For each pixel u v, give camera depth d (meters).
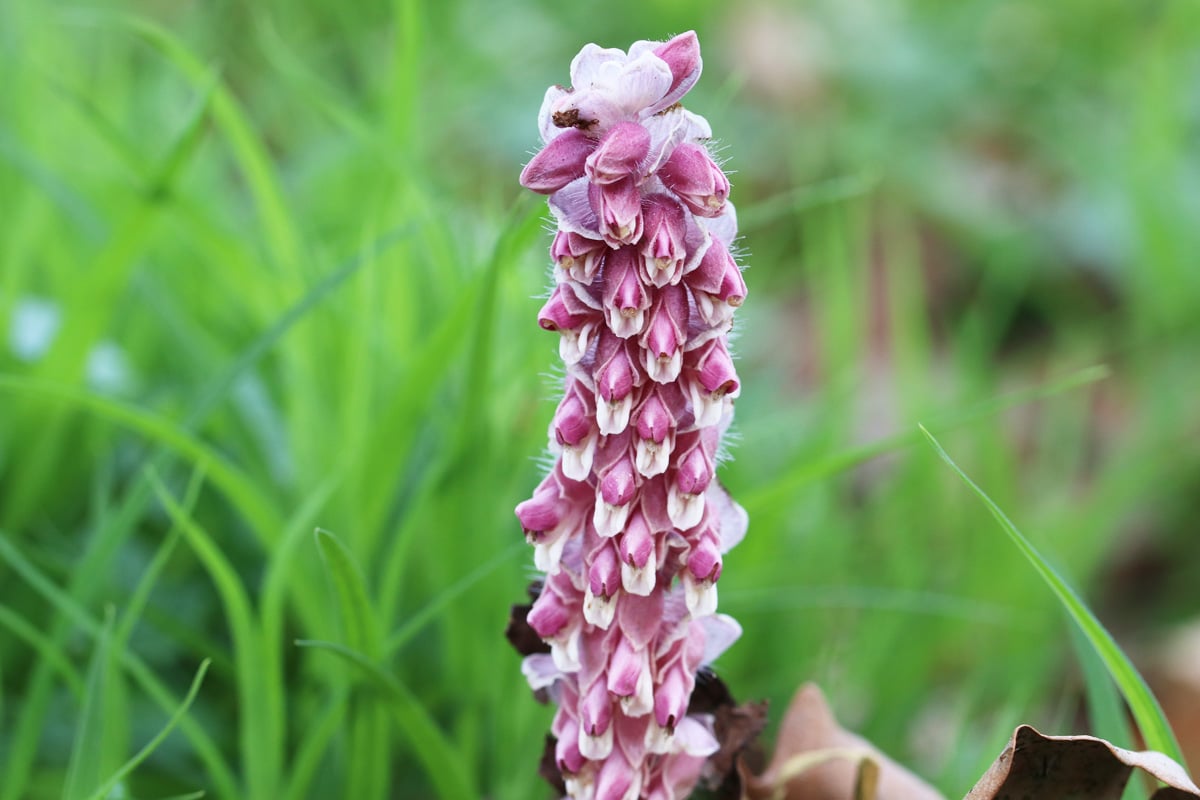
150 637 0.66
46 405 0.69
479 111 1.42
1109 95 1.62
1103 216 1.34
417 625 0.60
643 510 0.51
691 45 0.50
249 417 0.69
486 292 0.62
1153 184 1.19
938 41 1.67
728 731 0.55
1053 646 0.79
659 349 0.49
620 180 0.49
